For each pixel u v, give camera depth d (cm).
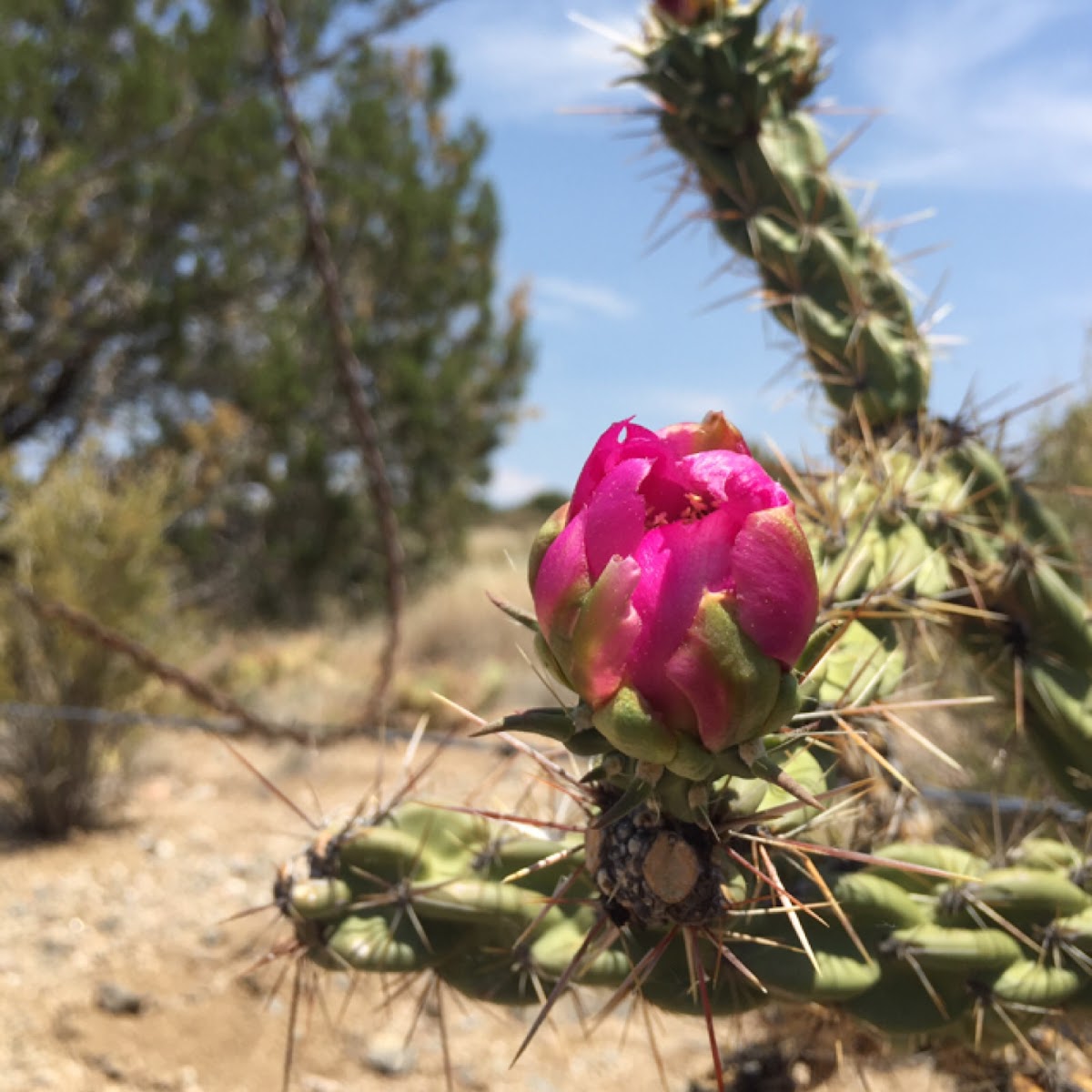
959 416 23
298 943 18
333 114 142
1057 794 24
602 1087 34
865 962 16
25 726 55
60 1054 34
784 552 10
